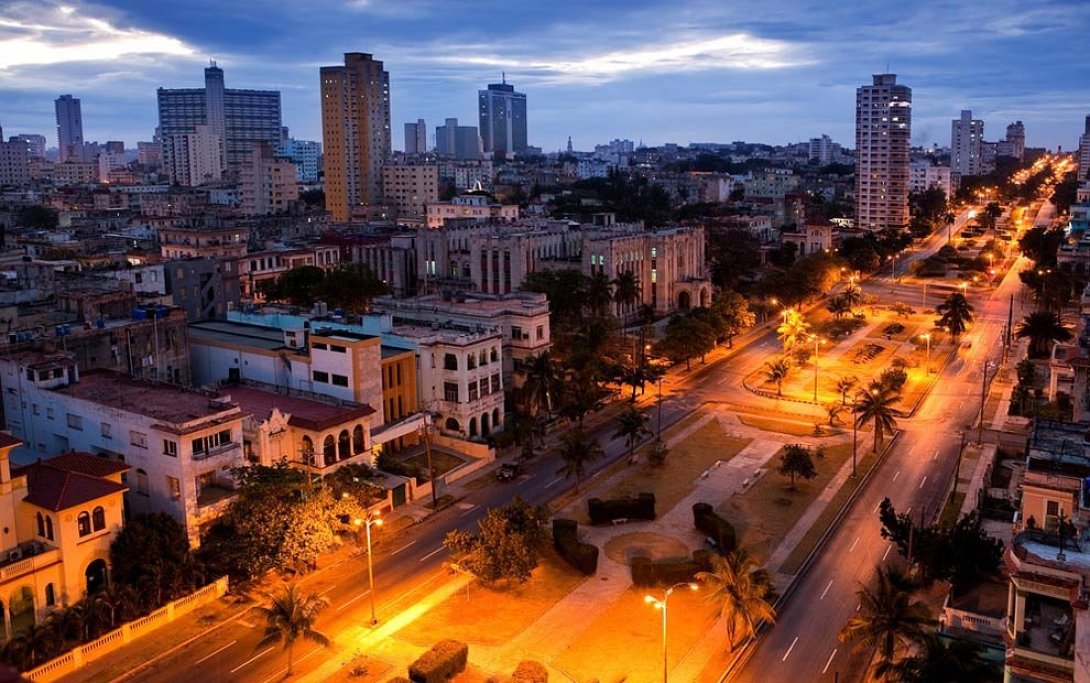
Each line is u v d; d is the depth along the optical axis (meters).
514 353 139.88
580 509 100.00
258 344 121.62
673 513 98.81
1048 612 53.59
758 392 146.38
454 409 122.06
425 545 91.69
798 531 93.75
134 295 143.75
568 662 70.56
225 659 71.25
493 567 78.94
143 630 74.69
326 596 81.25
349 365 110.75
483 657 71.12
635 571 82.38
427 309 141.50
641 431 114.69
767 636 74.56
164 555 78.62
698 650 72.31
